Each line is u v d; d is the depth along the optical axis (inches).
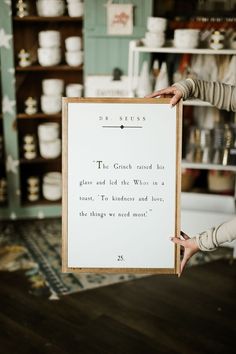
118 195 70.0
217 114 148.9
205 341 100.5
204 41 141.7
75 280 124.1
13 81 149.5
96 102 68.2
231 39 138.9
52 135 159.6
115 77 151.9
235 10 151.2
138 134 68.8
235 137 139.3
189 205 151.0
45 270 129.1
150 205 70.1
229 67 137.2
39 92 168.2
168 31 153.1
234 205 146.6
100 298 115.7
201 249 65.7
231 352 97.2
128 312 110.2
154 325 105.5
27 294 117.0
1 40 145.0
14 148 155.6
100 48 150.4
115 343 99.2
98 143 69.0
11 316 108.0
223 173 149.8
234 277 127.0
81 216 70.4
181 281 124.4
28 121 171.3
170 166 69.4
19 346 97.8
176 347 98.3
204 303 114.5
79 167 69.5
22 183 176.2
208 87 71.9
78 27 165.0
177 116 68.4
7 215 162.1
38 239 148.4
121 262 71.2
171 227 70.4
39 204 164.2
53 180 168.7
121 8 146.3
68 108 68.4
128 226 70.5
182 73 143.5
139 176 69.6
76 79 170.1
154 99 68.1
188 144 148.3
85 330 103.3
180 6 154.6
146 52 149.3
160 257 71.0
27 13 151.5
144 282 123.6
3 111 151.9
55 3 148.0
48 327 104.3
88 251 71.1
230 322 107.1
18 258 135.6
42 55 152.4
